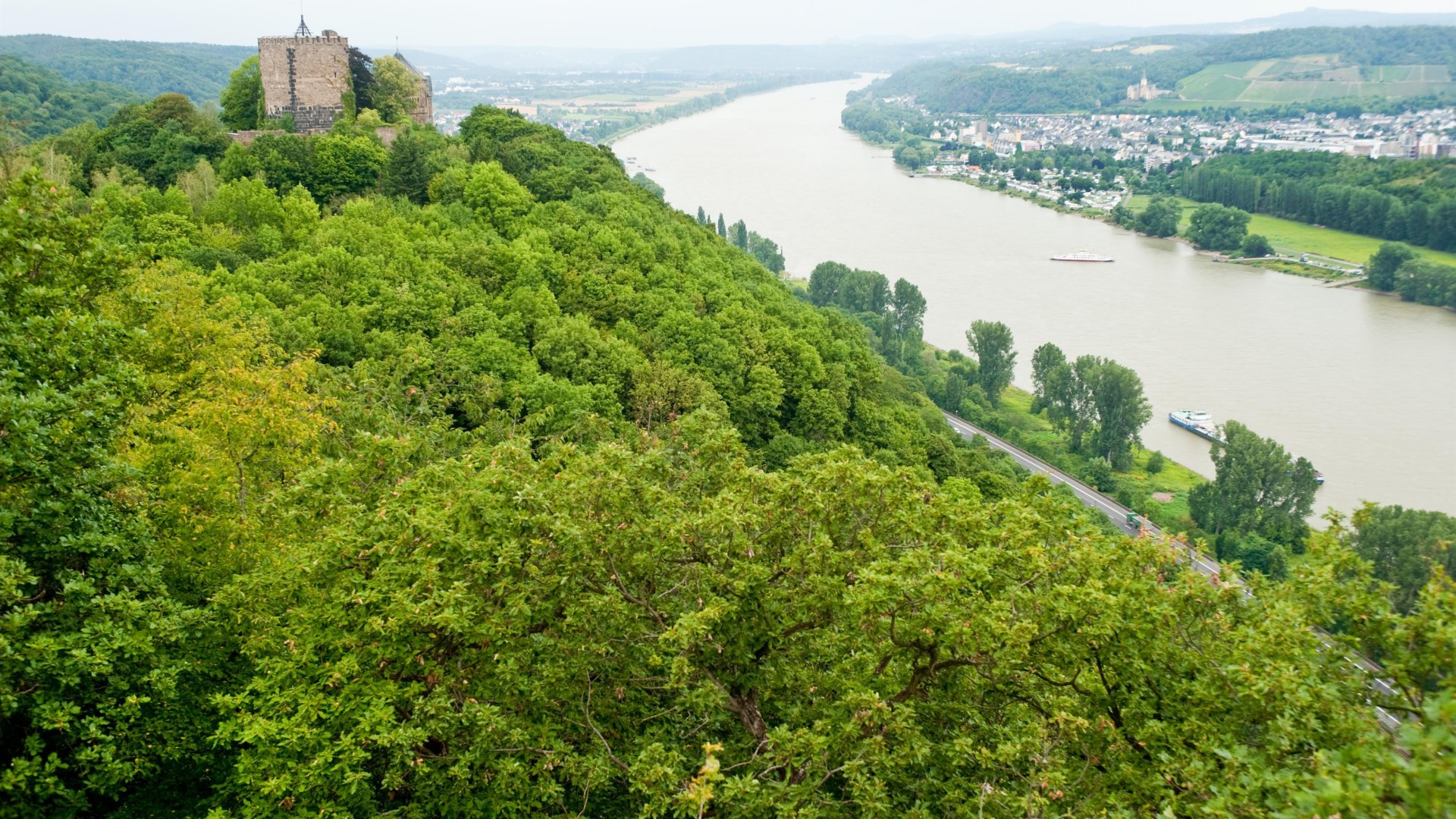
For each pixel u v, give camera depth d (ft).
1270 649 74.38
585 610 83.92
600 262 349.00
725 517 84.48
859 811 84.12
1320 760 57.36
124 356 115.24
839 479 93.30
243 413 111.96
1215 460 398.01
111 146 373.40
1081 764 84.02
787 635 90.89
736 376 299.58
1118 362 584.81
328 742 75.46
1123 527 400.67
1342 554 79.10
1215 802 58.23
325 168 364.38
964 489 230.68
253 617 84.89
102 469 82.94
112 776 74.69
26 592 78.69
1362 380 554.87
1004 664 80.12
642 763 77.87
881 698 83.76
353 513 90.79
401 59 512.22
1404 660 70.08
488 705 78.02
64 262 92.38
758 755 85.56
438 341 240.12
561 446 104.53
